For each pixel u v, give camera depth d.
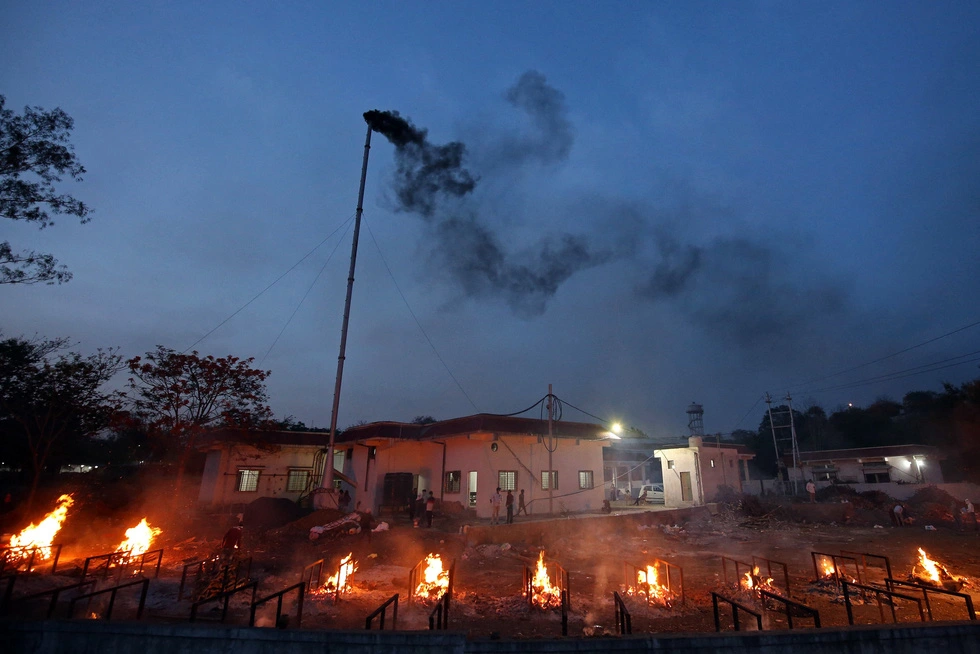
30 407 26.50
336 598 11.02
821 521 31.53
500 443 28.36
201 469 40.47
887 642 5.07
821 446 58.09
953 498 34.88
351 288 28.23
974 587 13.11
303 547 18.58
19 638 4.96
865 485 39.59
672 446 38.06
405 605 10.74
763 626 9.76
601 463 32.69
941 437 47.34
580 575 15.33
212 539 21.20
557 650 4.73
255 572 14.66
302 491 33.94
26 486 31.73
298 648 4.74
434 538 20.36
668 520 29.31
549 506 28.17
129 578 13.23
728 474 38.91
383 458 30.64
